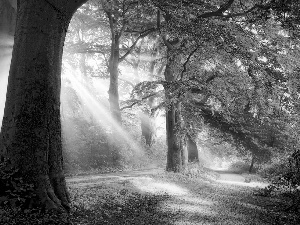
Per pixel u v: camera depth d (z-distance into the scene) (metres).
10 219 8.31
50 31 10.42
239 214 12.64
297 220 12.26
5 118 10.23
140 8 29.98
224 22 19.94
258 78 21.95
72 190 13.70
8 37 12.86
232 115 32.38
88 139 24.75
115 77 32.69
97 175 21.16
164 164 33.91
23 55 10.25
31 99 10.14
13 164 9.82
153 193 16.22
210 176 29.81
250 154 37.91
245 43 20.42
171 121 26.55
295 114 24.66
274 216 12.66
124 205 12.59
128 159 29.09
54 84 10.58
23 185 9.59
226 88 24.94
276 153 33.91
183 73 23.75
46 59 10.38
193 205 13.98
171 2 19.75
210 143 47.91
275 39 21.73
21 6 10.52
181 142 26.80
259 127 33.56
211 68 25.41
